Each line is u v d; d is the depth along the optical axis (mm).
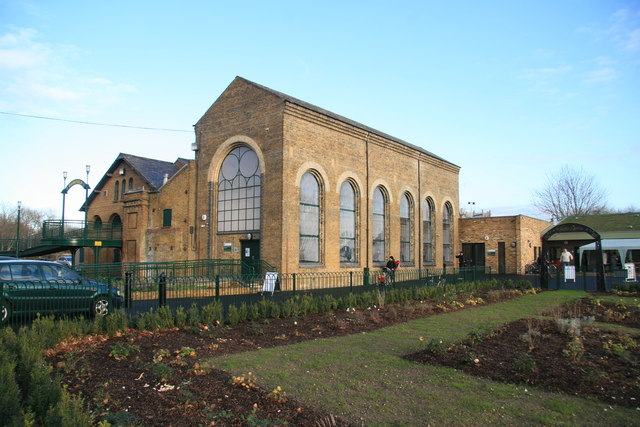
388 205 29250
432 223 34562
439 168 35688
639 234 36938
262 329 10391
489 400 5949
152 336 9383
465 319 12391
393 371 7242
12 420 4707
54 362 7301
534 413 5535
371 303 14852
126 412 5215
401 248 30891
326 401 5934
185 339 9258
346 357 8102
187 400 5707
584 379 6504
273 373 7051
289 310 12578
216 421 5223
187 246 25422
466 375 6984
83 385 6293
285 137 21938
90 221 34000
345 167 25703
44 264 12430
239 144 23906
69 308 11414
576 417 5422
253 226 23078
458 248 37812
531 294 19609
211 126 25141
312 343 9305
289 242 21781
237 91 24047
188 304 13781
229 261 23750
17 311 10336
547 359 7535
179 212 26219
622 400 5883
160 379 6484
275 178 21906
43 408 5262
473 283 20750
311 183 23797
